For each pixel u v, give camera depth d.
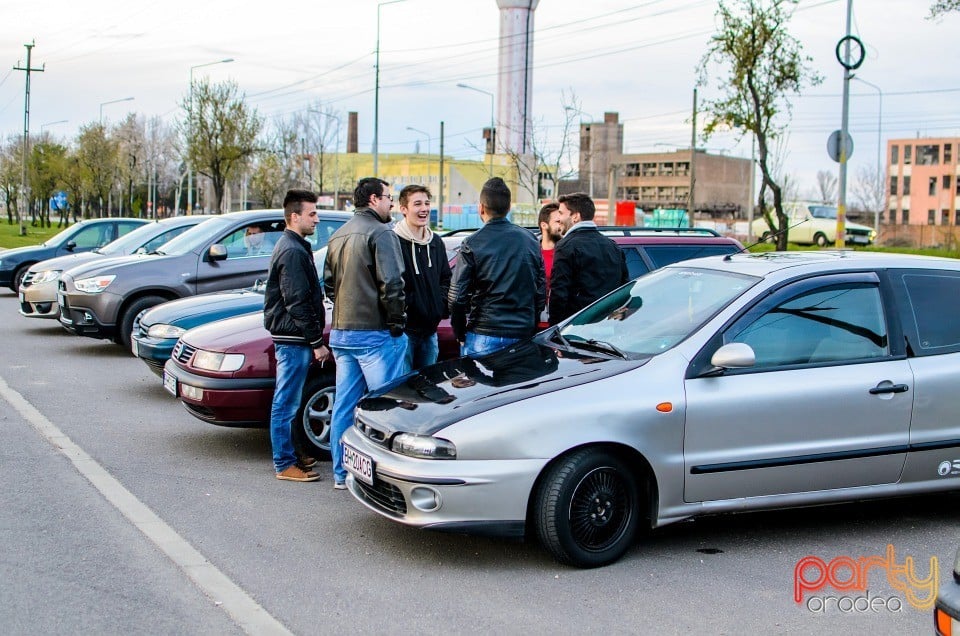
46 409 8.95
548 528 4.99
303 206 6.49
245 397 7.05
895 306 5.78
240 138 38.75
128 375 11.05
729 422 5.25
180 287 11.92
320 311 6.61
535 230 9.28
